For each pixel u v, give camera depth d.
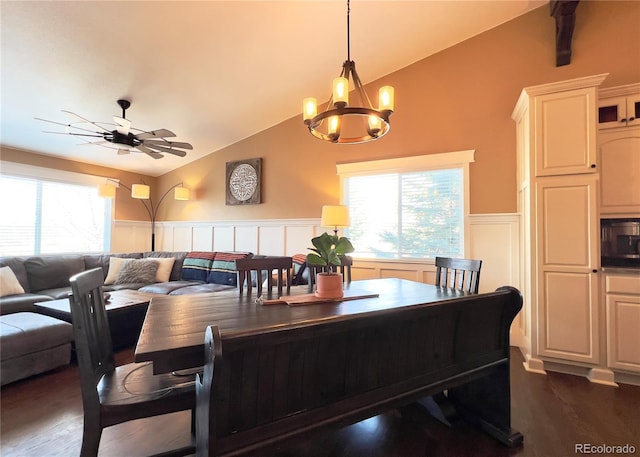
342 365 1.33
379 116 2.01
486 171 3.43
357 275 4.11
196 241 5.50
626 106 2.58
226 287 4.07
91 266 4.50
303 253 4.50
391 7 2.88
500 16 3.27
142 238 5.80
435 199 3.75
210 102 3.93
